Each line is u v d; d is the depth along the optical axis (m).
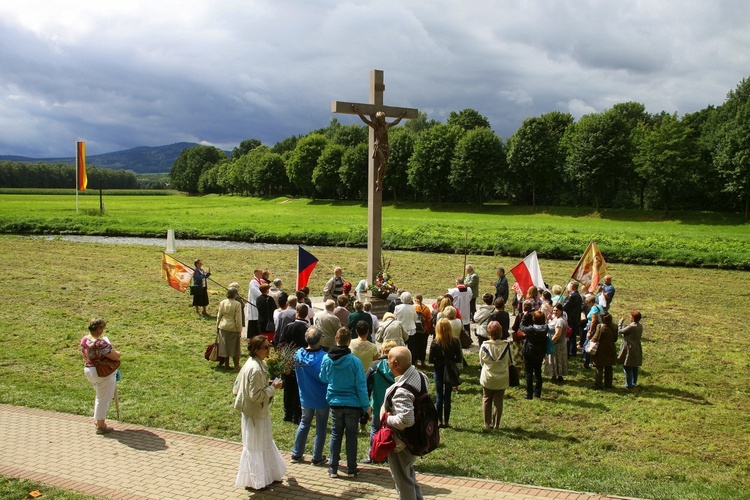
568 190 89.06
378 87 17.55
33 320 18.38
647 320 21.06
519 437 10.26
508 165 85.69
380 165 17.61
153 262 32.72
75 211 68.44
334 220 61.56
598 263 18.11
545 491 7.47
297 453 8.43
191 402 11.40
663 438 10.44
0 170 183.38
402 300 13.48
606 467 8.96
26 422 9.88
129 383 12.54
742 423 11.26
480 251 39.56
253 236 46.53
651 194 80.06
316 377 8.23
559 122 96.00
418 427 6.26
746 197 66.81
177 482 7.58
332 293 16.27
